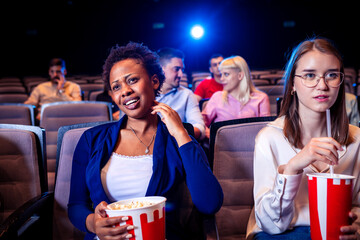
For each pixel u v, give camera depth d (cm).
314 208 101
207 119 316
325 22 1336
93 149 139
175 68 280
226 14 1366
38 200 143
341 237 98
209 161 154
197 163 127
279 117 139
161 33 1380
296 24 1357
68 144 155
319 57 120
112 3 1339
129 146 138
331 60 120
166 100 283
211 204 126
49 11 1307
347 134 130
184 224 141
